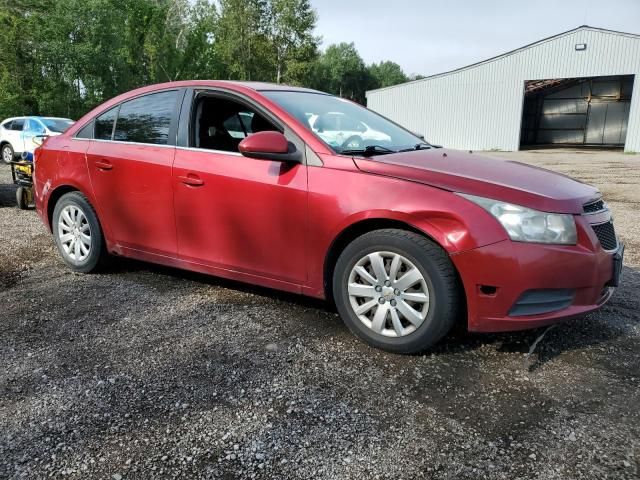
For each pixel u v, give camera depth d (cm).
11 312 365
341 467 204
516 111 2786
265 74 5303
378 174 299
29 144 1622
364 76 9556
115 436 223
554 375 277
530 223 268
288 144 316
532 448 215
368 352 301
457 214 273
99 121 433
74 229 447
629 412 242
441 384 266
